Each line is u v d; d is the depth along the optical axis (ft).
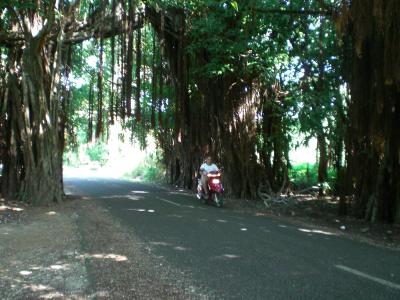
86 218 39.47
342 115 50.21
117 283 19.74
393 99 37.60
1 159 56.18
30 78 53.11
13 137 55.57
